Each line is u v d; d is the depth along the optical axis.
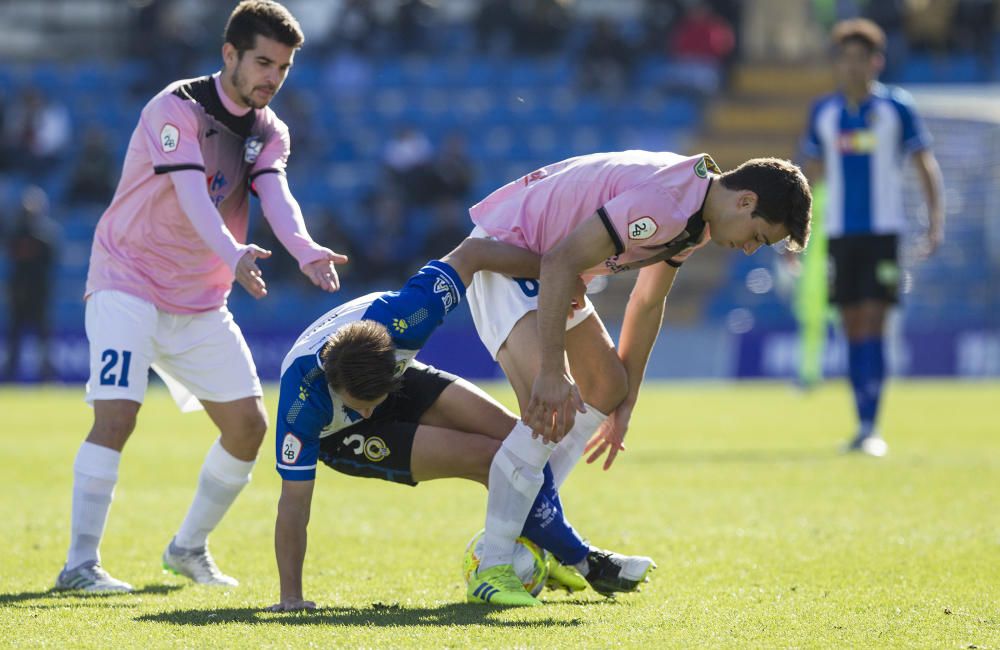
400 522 23.77
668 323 75.31
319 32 99.25
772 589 17.00
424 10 91.00
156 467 32.47
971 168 81.06
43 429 43.59
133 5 95.50
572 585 16.75
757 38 94.06
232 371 18.48
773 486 28.23
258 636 13.66
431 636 13.70
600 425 17.67
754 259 77.44
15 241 66.06
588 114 85.44
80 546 17.66
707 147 84.62
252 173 18.45
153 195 17.89
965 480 28.89
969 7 91.25
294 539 15.55
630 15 99.56
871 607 15.62
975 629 14.28
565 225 16.69
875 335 35.31
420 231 73.50
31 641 13.49
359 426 16.73
